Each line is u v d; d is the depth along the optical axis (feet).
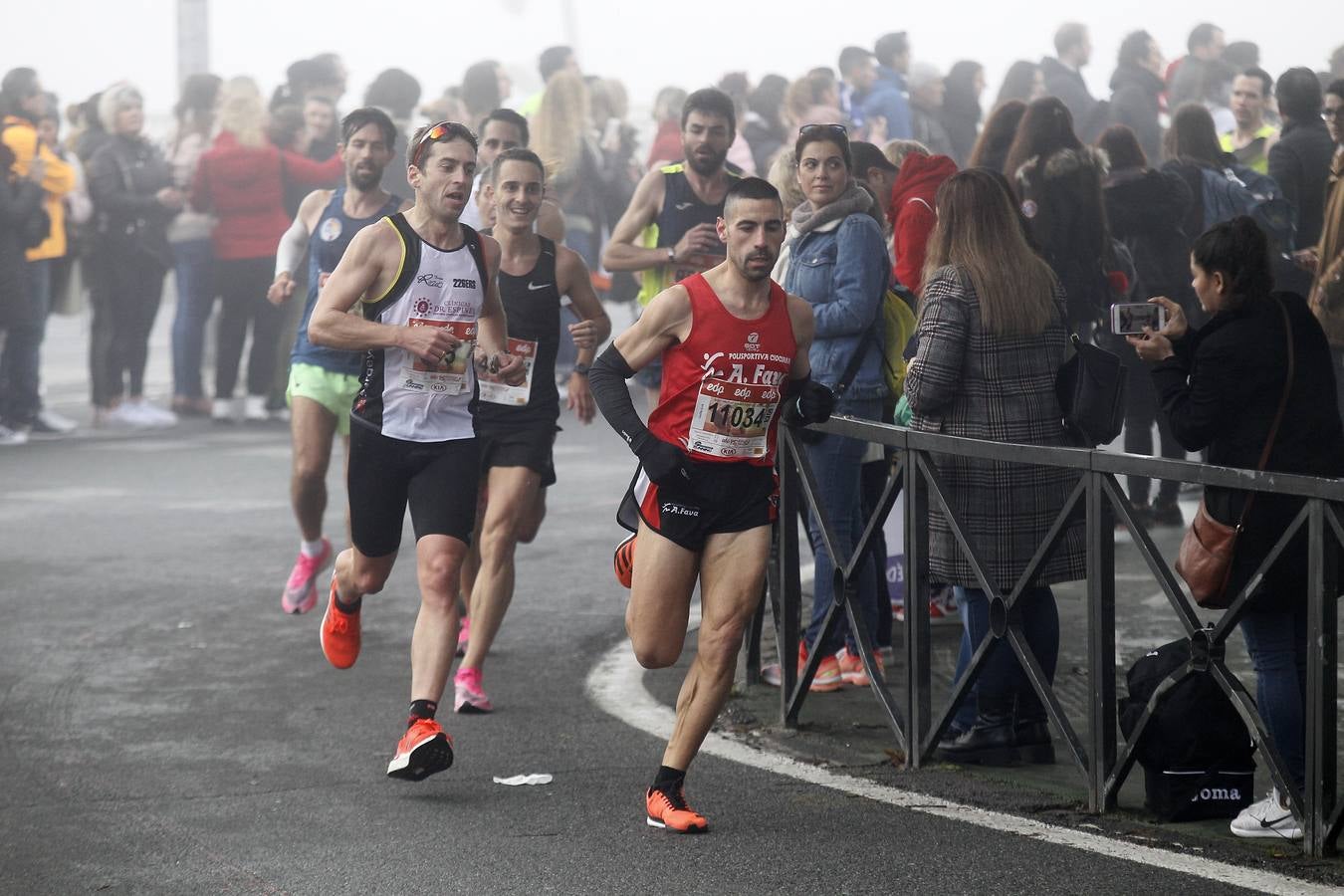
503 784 62.28
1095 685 57.98
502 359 71.97
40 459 148.66
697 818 56.70
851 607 66.69
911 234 77.87
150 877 53.01
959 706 62.75
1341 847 53.26
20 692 76.07
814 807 59.11
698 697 57.21
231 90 171.53
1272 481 51.01
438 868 53.57
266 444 157.48
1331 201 99.09
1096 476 56.70
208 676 78.84
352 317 63.10
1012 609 60.29
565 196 176.24
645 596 57.31
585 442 152.66
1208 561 54.54
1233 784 57.21
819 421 62.23
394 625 89.20
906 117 178.09
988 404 64.08
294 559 106.32
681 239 91.50
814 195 74.33
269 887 52.08
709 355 55.47
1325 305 98.22
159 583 99.14
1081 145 96.12
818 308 73.72
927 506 63.41
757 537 56.75
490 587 72.69
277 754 66.44
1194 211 112.16
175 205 170.60
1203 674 56.29
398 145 170.60
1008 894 50.47
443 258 63.77
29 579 100.37
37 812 59.36
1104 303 96.48
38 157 156.46
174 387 179.93
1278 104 118.93
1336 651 51.29
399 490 64.90
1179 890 50.37
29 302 159.43
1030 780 63.16
